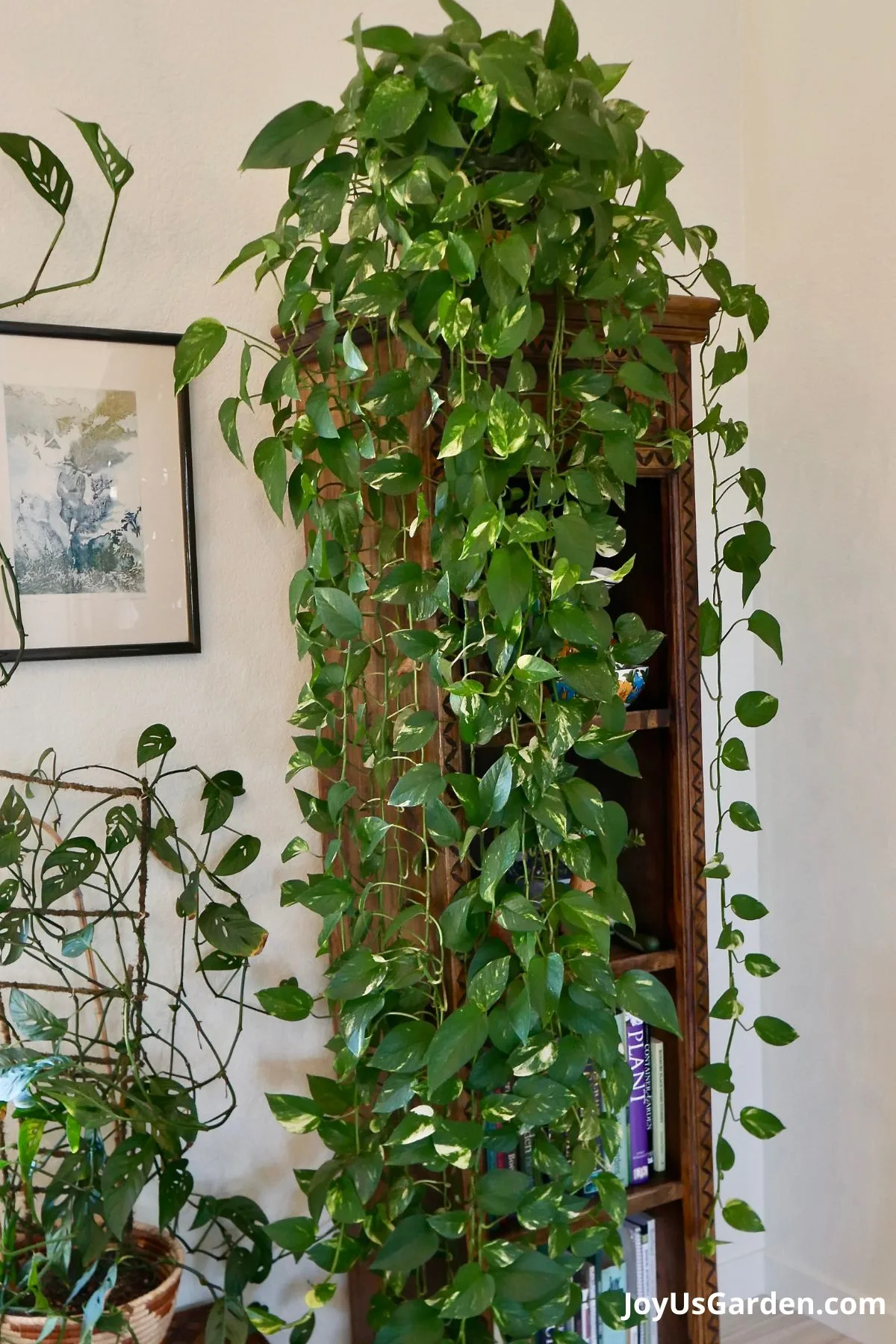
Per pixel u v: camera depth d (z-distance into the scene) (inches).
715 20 84.3
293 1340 56.7
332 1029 69.5
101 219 60.3
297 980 67.4
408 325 45.1
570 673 48.3
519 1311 48.0
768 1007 87.8
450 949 51.9
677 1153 65.0
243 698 66.1
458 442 43.5
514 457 46.9
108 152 53.7
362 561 60.2
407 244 45.3
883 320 77.0
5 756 59.2
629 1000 50.6
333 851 55.3
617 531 51.5
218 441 64.7
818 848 83.3
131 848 62.6
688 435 59.4
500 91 43.3
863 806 79.7
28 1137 46.6
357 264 47.1
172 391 62.5
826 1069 83.3
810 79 80.8
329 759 58.5
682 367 60.4
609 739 50.5
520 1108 48.3
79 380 59.9
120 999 62.4
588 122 45.0
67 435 59.7
